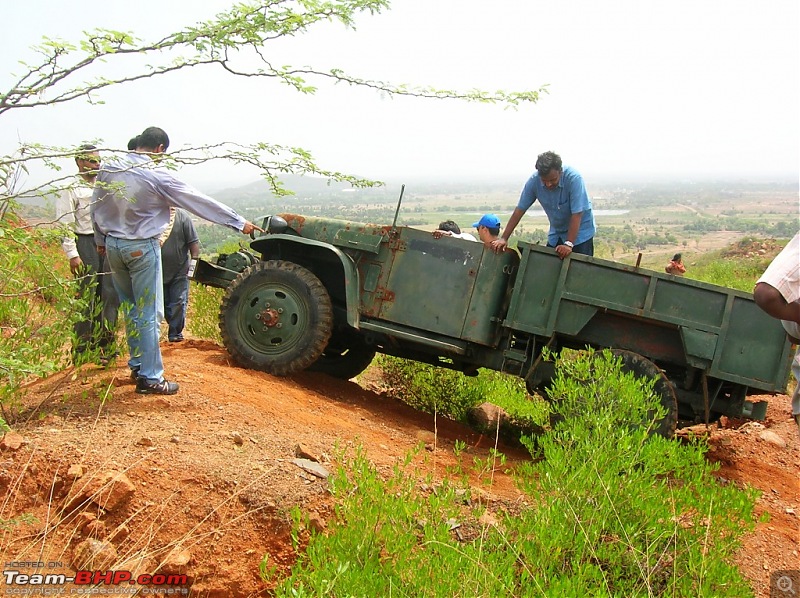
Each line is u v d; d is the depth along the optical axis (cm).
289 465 466
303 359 671
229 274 746
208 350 745
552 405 611
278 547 418
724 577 399
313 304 671
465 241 677
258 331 678
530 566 397
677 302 621
